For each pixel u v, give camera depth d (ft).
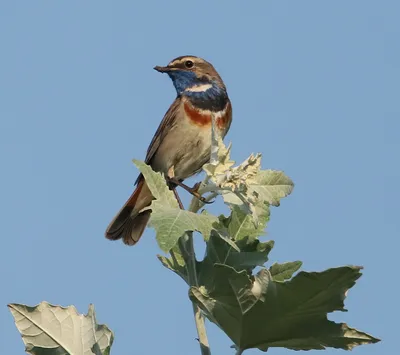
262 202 23.07
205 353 21.68
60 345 22.15
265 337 20.36
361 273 18.60
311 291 19.08
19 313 22.21
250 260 23.00
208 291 20.06
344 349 20.10
